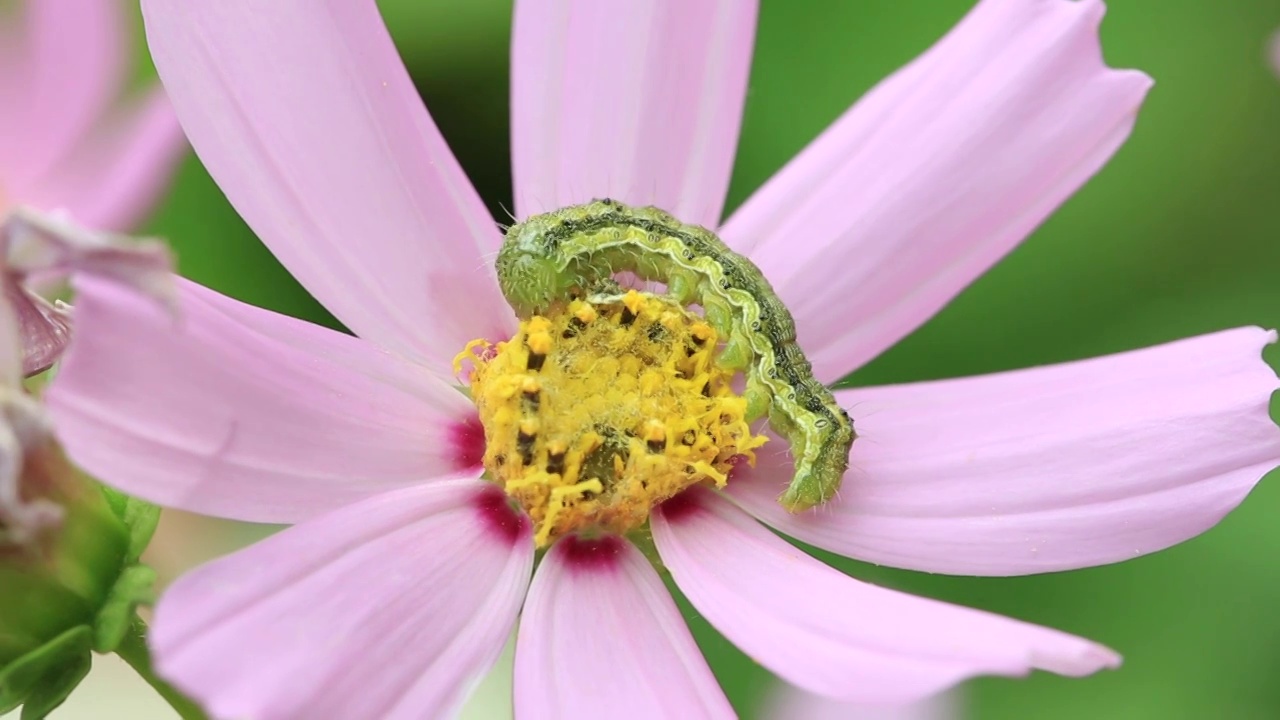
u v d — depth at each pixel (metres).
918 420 0.19
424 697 0.18
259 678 0.17
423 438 0.19
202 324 0.18
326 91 0.19
